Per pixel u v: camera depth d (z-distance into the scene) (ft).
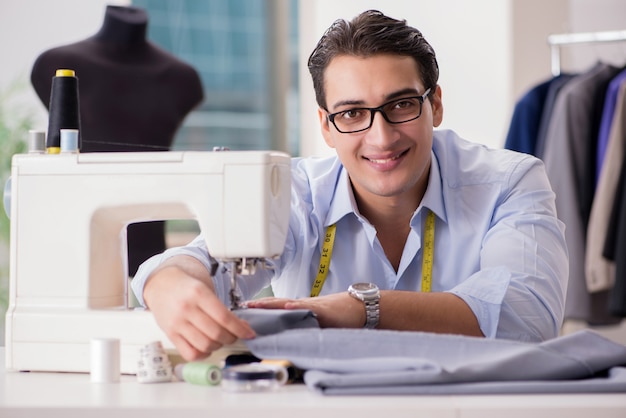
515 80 15.21
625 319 15.19
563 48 16.07
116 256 5.68
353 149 6.28
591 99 13.62
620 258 12.84
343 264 6.95
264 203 5.21
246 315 4.99
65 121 5.67
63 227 5.48
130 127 10.89
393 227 6.89
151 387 4.74
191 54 18.39
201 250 5.94
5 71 13.06
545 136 13.83
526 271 6.05
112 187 5.41
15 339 5.48
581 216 13.52
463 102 15.33
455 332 5.45
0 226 13.28
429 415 3.91
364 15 6.33
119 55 10.94
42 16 13.03
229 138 18.67
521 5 15.17
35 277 5.51
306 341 4.68
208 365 4.78
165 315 4.99
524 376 4.36
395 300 5.45
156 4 18.20
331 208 6.97
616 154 13.21
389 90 6.09
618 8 15.74
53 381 5.06
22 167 5.55
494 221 6.70
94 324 5.35
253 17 18.66
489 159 7.00
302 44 16.69
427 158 6.36
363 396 4.21
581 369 4.39
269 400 4.15
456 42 15.30
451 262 6.76
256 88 18.75
